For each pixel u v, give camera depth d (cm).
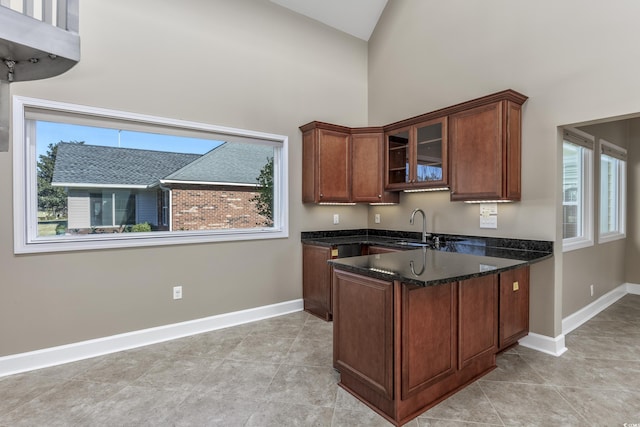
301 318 348
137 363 245
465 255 242
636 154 435
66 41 161
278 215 369
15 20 145
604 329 312
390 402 180
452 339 198
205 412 187
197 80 306
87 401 197
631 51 223
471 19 320
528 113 275
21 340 234
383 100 421
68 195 259
